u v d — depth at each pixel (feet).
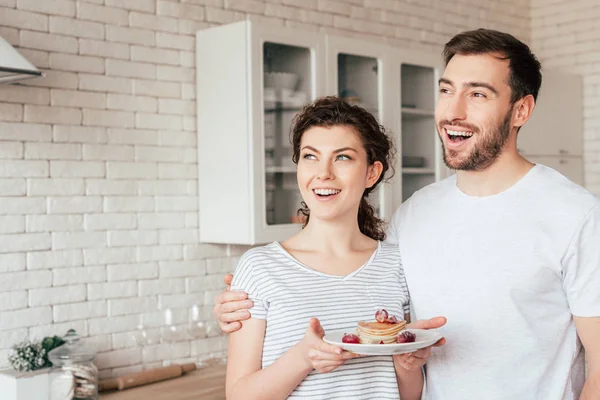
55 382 9.46
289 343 5.78
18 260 10.07
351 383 5.83
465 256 6.30
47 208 10.32
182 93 11.68
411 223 6.71
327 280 6.06
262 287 5.95
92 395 9.62
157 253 11.46
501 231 6.20
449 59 6.34
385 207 12.76
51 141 10.34
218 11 12.05
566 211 6.00
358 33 14.02
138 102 11.20
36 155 10.21
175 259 11.66
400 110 13.12
